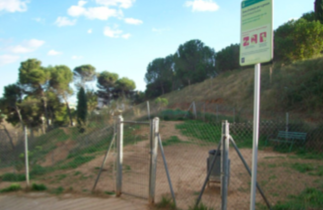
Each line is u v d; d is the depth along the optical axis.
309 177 6.49
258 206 4.65
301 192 5.36
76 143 10.17
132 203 4.84
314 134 10.02
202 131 10.59
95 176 7.17
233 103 22.00
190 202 4.89
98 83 46.84
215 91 28.64
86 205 4.88
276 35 23.69
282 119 12.98
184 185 6.08
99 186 6.21
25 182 7.09
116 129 5.75
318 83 15.38
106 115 21.61
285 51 21.86
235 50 35.75
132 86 47.59
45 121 33.53
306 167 7.25
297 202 4.77
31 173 8.02
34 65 32.34
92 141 10.23
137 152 9.23
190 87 37.47
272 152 10.02
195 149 9.52
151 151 4.69
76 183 6.67
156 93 46.81
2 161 8.39
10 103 31.22
